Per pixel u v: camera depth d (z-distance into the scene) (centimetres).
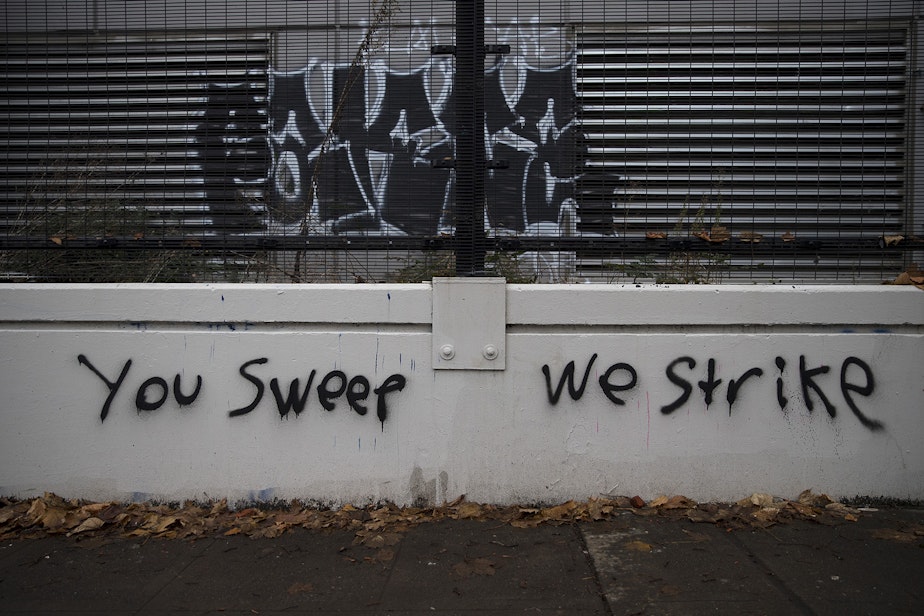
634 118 481
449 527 435
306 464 462
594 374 457
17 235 491
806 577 366
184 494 467
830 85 485
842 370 457
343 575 376
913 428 457
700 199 482
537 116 476
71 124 494
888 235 479
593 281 477
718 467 459
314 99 481
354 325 460
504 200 473
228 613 339
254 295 459
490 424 458
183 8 488
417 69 474
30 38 496
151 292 462
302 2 480
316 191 480
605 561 387
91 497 470
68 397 468
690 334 457
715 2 486
